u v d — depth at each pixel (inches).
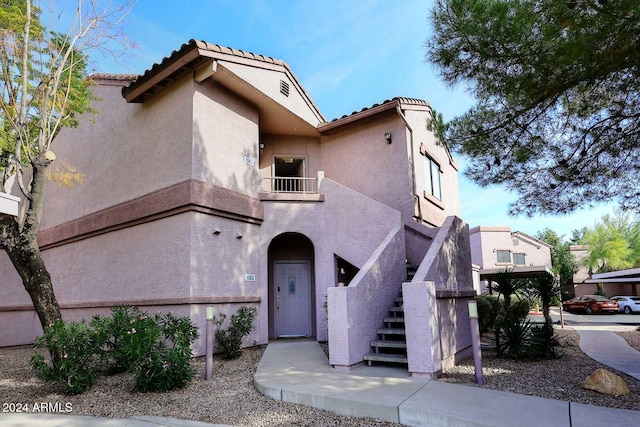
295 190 557.0
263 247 443.2
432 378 256.1
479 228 1263.5
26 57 331.6
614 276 943.7
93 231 468.1
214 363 344.5
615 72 233.1
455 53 266.1
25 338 547.8
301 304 507.5
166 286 379.9
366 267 326.6
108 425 204.4
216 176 402.9
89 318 455.8
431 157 559.2
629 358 340.2
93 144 504.7
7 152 367.2
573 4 206.4
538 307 1155.9
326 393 222.8
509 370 289.3
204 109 399.2
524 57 242.1
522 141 284.7
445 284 319.3
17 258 315.9
